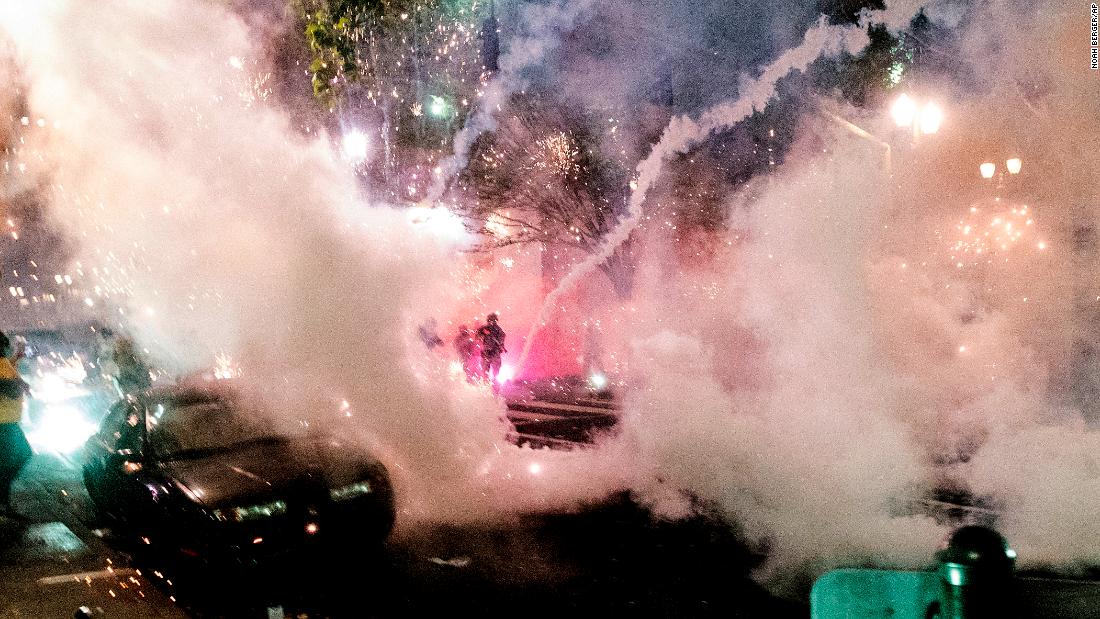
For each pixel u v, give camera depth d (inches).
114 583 256.2
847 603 155.3
